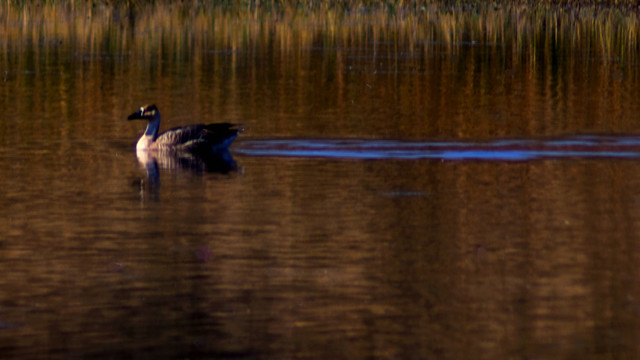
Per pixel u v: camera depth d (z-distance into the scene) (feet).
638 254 79.61
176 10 276.82
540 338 62.90
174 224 89.04
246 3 289.33
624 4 297.53
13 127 136.56
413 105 154.40
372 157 117.29
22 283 73.20
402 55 209.56
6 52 207.41
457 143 125.29
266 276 74.64
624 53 215.31
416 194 99.45
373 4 290.15
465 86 173.47
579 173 108.47
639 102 156.56
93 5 278.26
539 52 216.13
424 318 66.28
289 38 234.79
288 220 90.02
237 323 65.31
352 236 84.79
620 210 92.99
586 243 82.79
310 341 62.49
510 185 102.99
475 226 87.71
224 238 84.53
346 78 180.45
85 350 61.00
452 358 59.93
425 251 80.69
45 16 263.70
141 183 105.60
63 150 123.03
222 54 209.05
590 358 59.82
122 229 87.40
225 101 157.69
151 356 60.03
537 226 87.76
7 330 64.13
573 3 297.94
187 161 117.08
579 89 170.30
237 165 114.11
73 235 85.51
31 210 93.81
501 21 268.62
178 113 147.95
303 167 112.37
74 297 70.28
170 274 75.10
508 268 76.33
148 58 202.69
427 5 293.43
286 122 140.05
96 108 151.94
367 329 64.34
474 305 68.64
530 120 141.28
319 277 74.43
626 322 65.36
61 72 184.34
